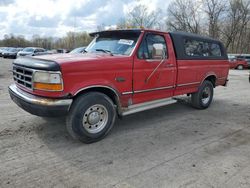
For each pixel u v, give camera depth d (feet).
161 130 16.66
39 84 12.51
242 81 47.55
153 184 10.26
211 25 142.72
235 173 11.24
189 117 19.94
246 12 142.31
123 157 12.55
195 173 11.17
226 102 26.22
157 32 16.94
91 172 11.06
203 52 21.63
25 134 15.07
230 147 14.14
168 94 18.54
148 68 16.21
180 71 18.84
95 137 14.10
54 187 9.90
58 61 12.44
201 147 14.02
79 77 12.78
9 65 71.20
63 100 12.37
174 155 12.92
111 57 14.35
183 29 150.71
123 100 15.34
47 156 12.42
